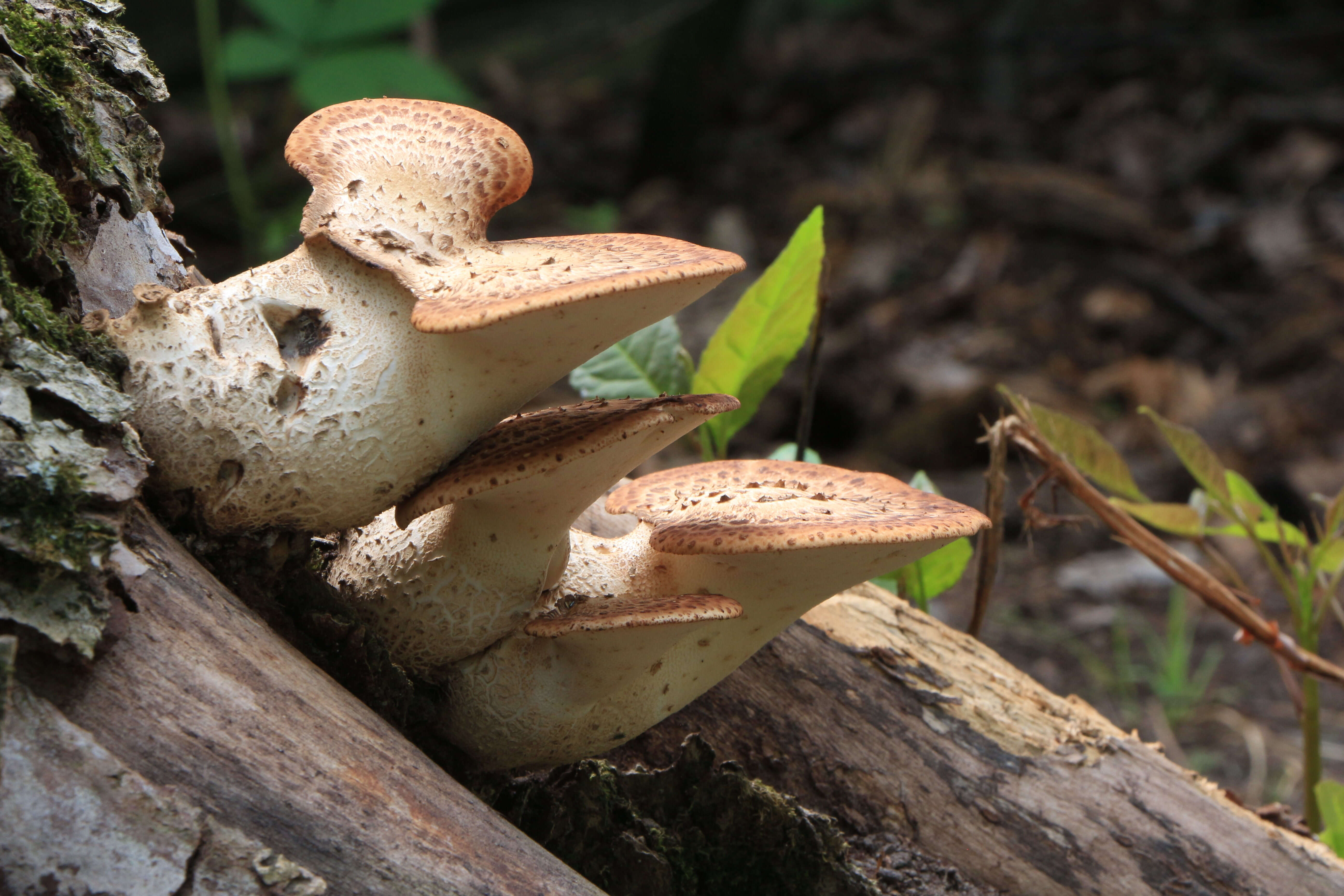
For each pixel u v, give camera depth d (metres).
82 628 0.86
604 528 1.12
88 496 0.86
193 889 0.86
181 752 0.87
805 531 0.93
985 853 1.07
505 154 0.95
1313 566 1.23
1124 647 2.24
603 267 0.90
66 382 0.87
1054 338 3.57
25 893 0.85
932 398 3.15
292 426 0.89
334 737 0.89
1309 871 1.07
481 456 0.91
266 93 4.68
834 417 3.26
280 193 3.84
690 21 4.38
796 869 1.02
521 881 0.90
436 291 0.90
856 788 1.08
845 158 4.82
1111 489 1.28
